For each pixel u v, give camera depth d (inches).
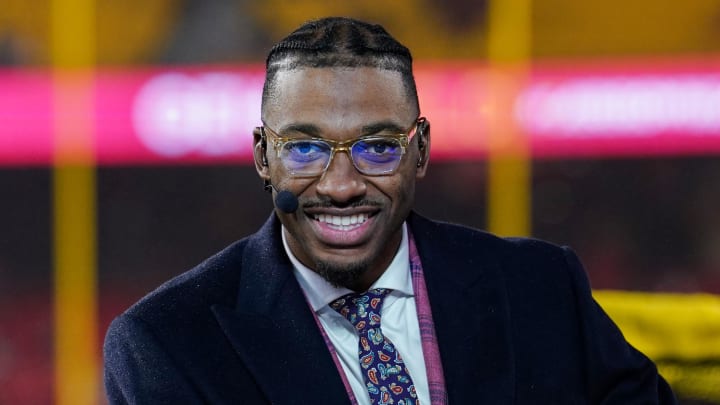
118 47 936.9
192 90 931.3
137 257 946.1
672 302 305.4
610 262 930.7
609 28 919.7
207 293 245.4
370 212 230.5
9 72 936.9
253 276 248.5
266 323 240.2
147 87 935.7
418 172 245.9
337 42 226.5
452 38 920.3
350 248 230.7
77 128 940.6
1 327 927.0
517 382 243.8
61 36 936.9
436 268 253.0
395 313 246.7
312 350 237.9
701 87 917.2
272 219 257.0
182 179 941.8
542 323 251.4
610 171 929.5
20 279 941.2
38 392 919.0
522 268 258.7
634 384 254.8
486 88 919.0
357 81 225.0
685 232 928.3
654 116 922.7
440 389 236.4
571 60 921.5
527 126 925.8
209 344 237.9
